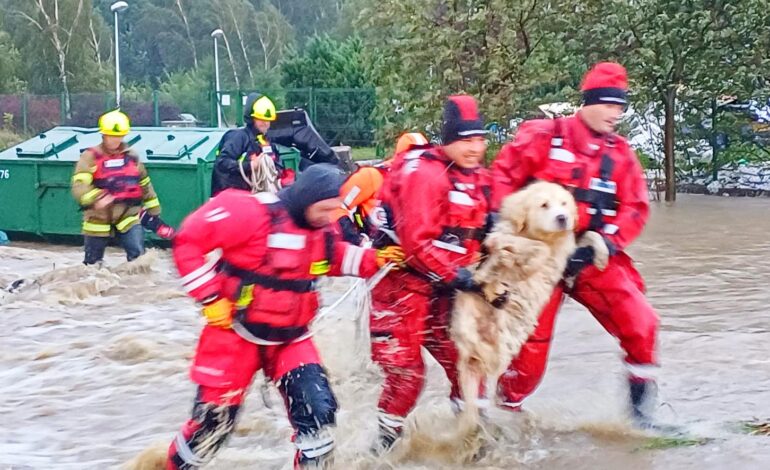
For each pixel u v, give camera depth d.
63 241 17.92
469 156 5.53
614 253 5.75
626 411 6.00
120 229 12.20
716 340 8.02
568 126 5.89
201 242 4.79
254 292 4.85
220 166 10.38
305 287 4.96
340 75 38.12
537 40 20.31
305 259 4.91
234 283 4.86
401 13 20.31
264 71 70.69
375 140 25.67
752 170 21.48
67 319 9.84
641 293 6.02
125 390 7.27
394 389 5.61
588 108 5.84
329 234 5.06
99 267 11.98
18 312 10.14
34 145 17.98
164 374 7.65
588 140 5.85
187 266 4.79
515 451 5.60
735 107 21.12
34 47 64.88
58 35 64.75
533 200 5.49
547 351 5.93
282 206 4.88
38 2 64.06
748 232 14.95
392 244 5.54
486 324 5.50
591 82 5.84
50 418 6.64
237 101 29.67
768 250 13.10
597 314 5.99
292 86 38.56
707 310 9.30
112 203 12.02
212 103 30.14
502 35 20.02
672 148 20.06
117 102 33.53
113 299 10.83
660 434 5.79
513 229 5.57
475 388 5.55
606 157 5.86
